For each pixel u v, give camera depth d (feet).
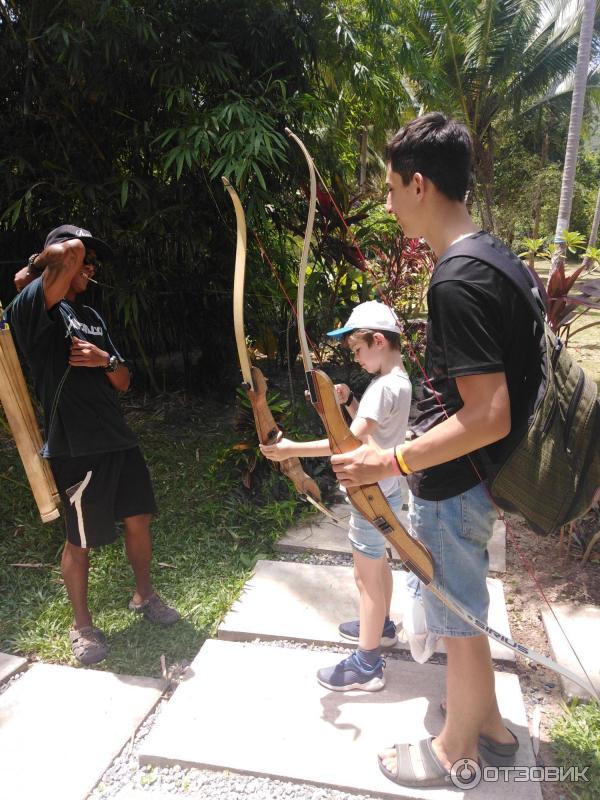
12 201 13.25
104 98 12.57
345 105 18.35
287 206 15.14
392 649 7.53
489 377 4.09
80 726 6.42
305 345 4.82
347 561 9.77
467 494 4.78
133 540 8.02
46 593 8.91
